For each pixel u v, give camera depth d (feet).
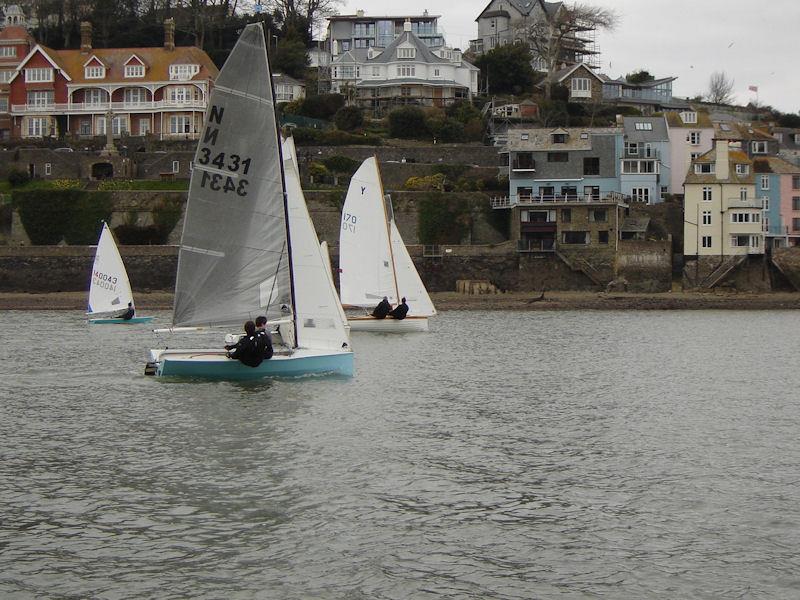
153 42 536.01
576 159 409.69
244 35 139.74
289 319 149.28
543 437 117.91
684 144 431.43
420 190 403.95
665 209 397.60
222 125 140.77
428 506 89.66
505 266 379.35
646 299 348.59
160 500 90.63
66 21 541.75
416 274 253.24
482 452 109.60
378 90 515.91
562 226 382.22
